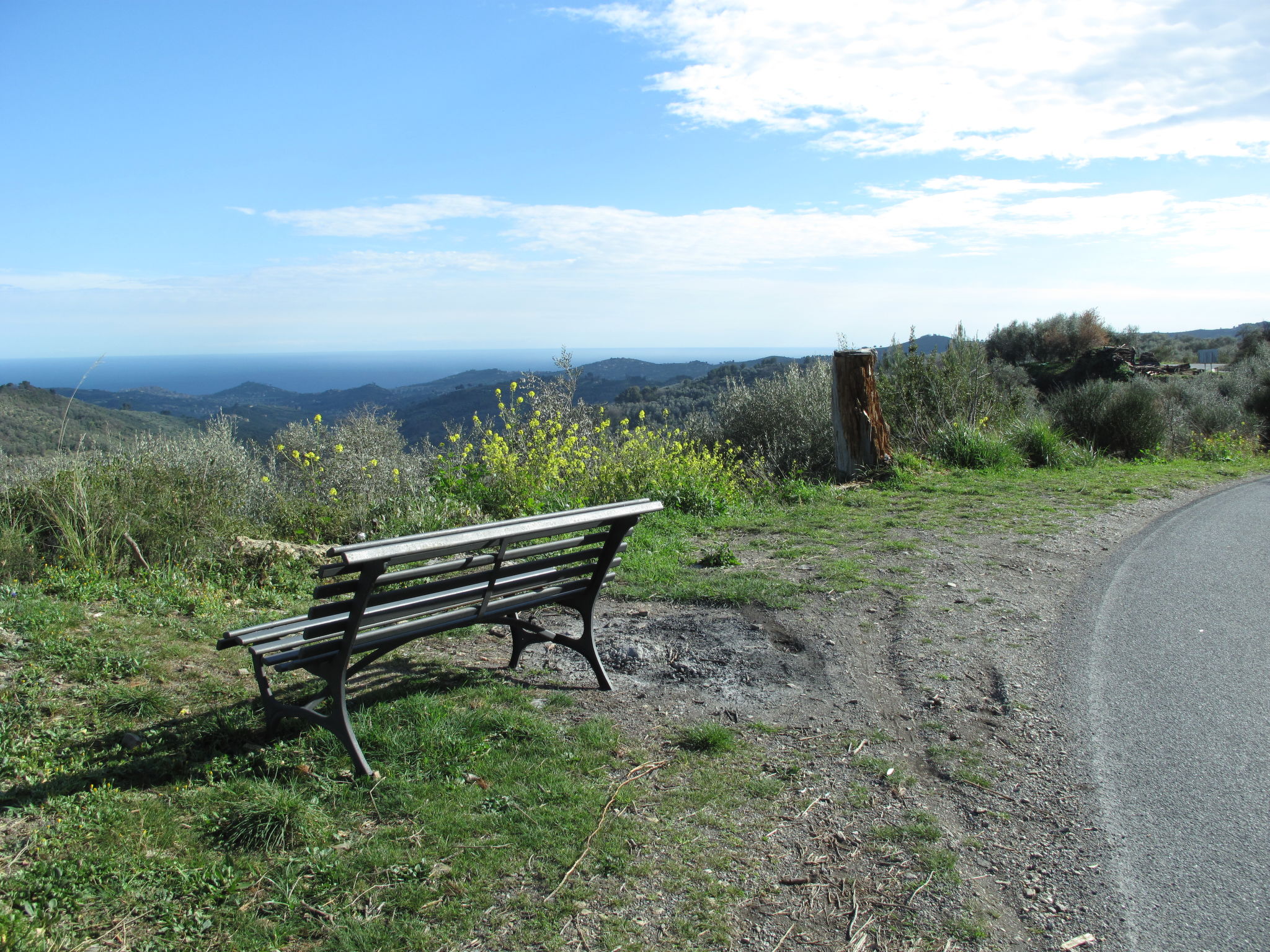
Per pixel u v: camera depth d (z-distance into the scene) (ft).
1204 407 74.43
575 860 8.35
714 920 7.50
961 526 26.66
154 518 19.66
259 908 7.48
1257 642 15.56
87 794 9.16
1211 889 8.07
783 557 22.08
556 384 34.53
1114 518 28.68
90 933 7.01
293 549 20.45
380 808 9.27
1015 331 136.56
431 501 25.67
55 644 13.12
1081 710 12.44
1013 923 7.58
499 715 11.67
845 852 8.70
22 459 20.43
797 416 45.34
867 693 13.12
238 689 12.35
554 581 12.69
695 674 13.89
